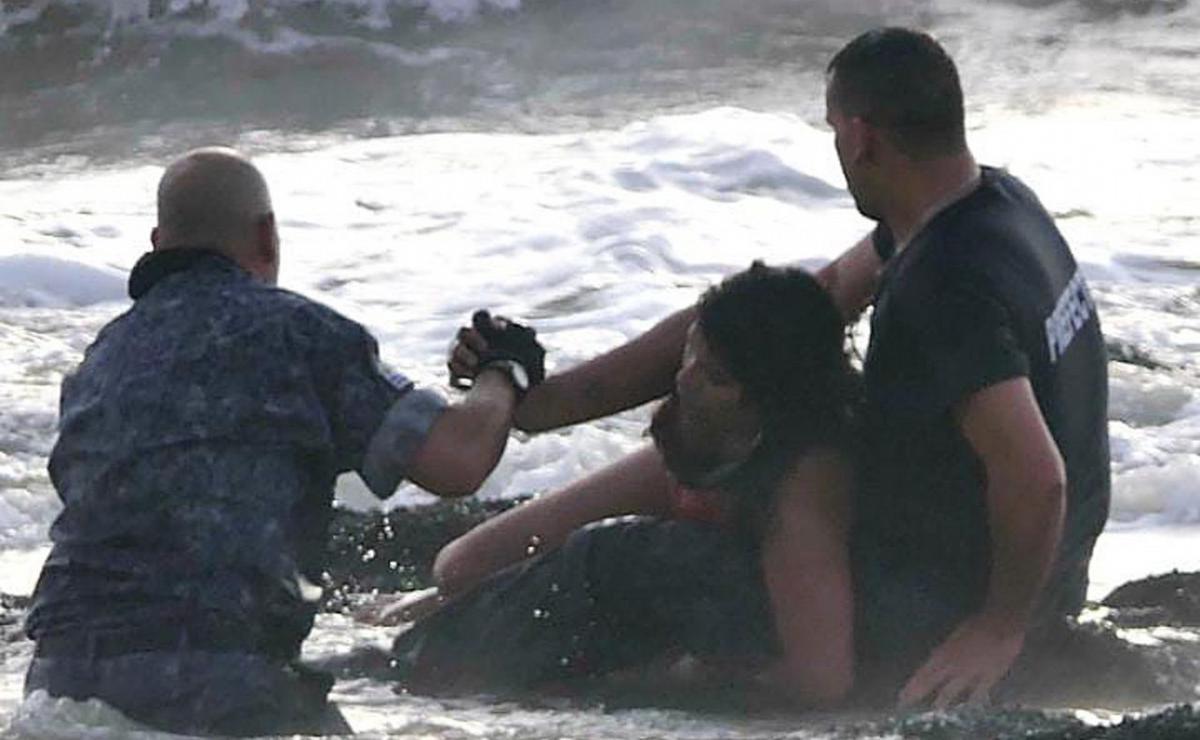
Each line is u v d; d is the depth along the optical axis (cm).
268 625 1747
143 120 7444
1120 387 3631
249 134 7088
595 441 3281
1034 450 1812
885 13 8925
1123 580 2536
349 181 5341
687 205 4969
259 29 8575
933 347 1833
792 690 1886
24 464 3234
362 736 1753
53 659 1747
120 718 1719
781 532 1895
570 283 4428
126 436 1748
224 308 1775
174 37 8488
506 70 8088
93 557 1748
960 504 1880
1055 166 5769
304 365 1767
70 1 8700
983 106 7075
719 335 1906
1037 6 9012
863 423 1906
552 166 5372
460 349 1914
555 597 1950
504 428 1848
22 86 7994
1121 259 4644
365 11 8700
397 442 1773
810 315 1906
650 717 1847
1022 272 1855
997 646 1852
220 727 1709
